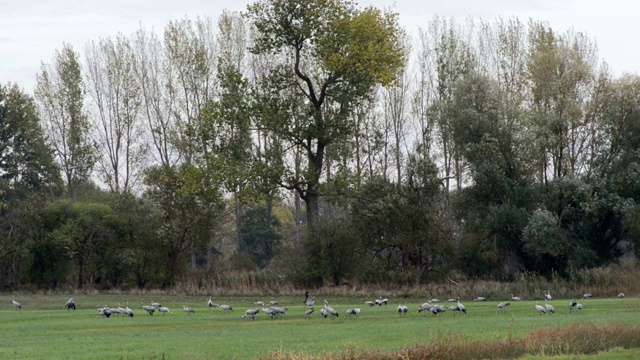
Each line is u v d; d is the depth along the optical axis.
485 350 36.84
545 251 90.94
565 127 96.31
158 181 98.88
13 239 97.25
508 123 99.00
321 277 93.81
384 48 96.94
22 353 37.75
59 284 97.31
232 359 34.88
